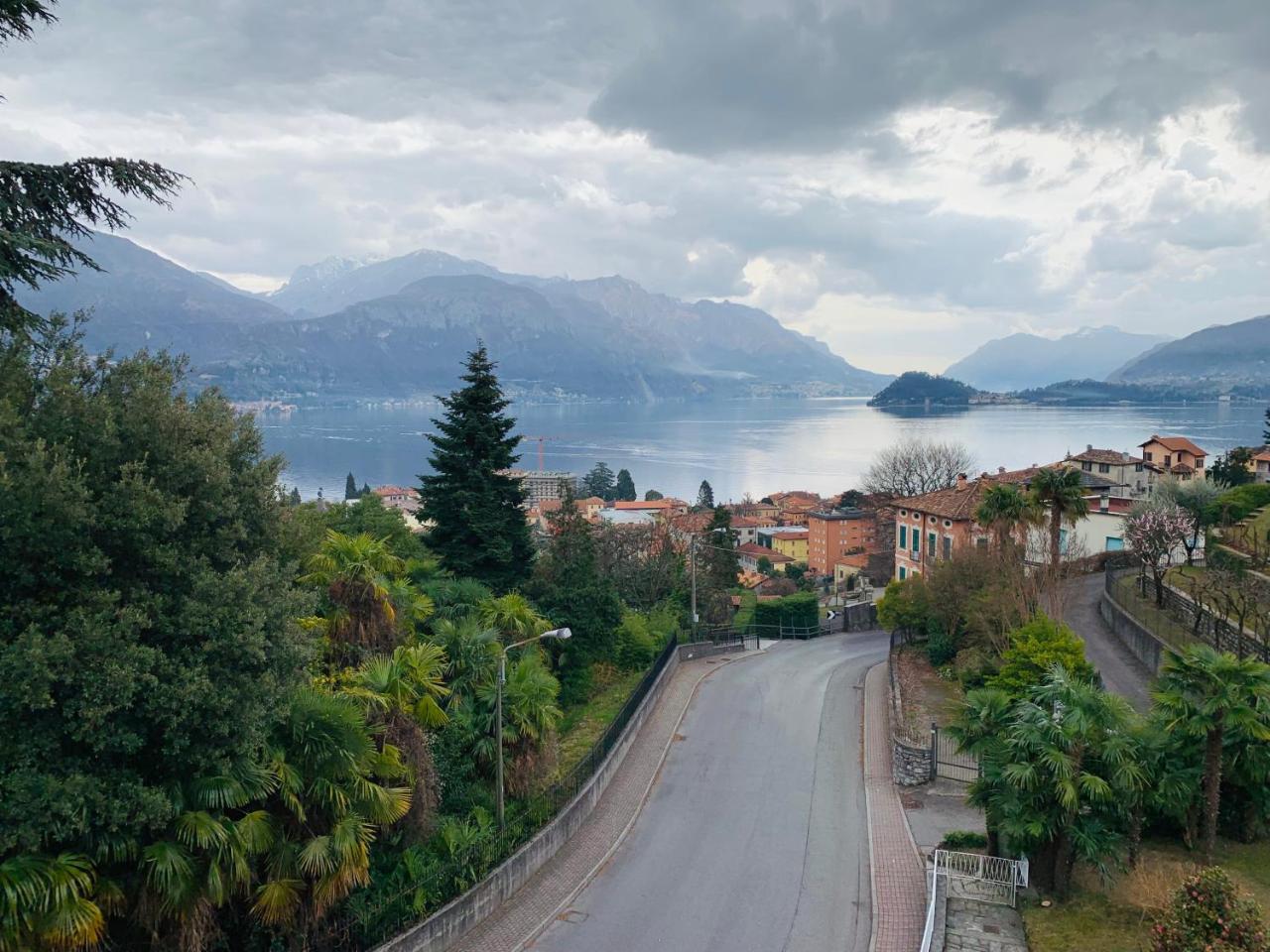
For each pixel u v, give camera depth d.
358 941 19.02
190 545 16.78
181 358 19.09
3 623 14.32
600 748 31.06
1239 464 81.12
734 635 57.38
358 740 18.44
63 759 14.41
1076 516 44.78
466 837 23.05
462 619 33.09
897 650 48.28
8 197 16.06
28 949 13.36
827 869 24.88
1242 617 33.25
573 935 21.53
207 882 15.65
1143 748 21.83
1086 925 19.98
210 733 15.75
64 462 14.77
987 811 22.75
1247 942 16.55
